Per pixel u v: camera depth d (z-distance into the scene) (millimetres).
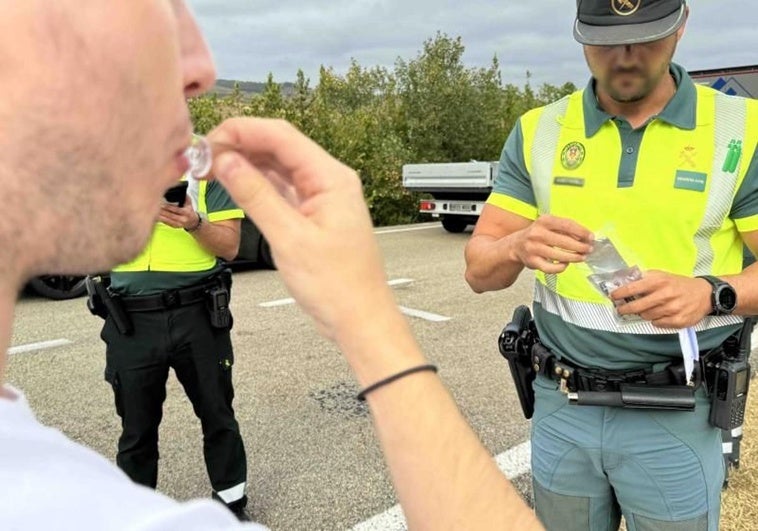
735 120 1700
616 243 1613
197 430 3814
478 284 2018
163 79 545
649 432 1732
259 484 3230
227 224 2787
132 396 2705
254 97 12539
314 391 4371
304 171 662
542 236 1636
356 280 644
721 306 1577
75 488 445
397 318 665
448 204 11789
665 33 1578
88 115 492
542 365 1877
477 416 3936
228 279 2881
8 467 440
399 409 648
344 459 3465
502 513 657
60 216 497
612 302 1629
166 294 2664
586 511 1878
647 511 1774
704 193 1692
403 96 16266
